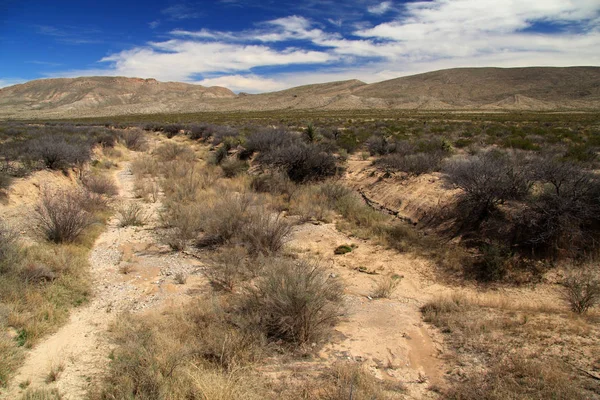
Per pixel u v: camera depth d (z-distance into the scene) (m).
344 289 8.57
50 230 10.50
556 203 9.45
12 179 13.95
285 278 6.69
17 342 5.73
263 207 14.11
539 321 6.40
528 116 65.62
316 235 12.50
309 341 6.10
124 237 11.91
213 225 11.66
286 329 6.05
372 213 14.16
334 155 22.39
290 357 5.66
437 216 12.56
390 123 48.94
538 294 8.12
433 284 9.12
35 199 13.77
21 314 6.36
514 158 16.11
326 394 4.58
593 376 4.54
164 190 18.31
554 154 17.33
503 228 10.28
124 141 36.06
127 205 15.81
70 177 17.84
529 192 10.95
